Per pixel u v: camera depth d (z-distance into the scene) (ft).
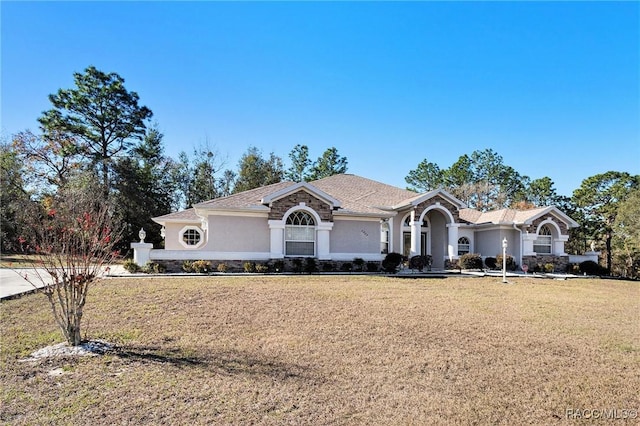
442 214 94.99
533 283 72.13
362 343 28.84
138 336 29.91
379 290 53.57
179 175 182.50
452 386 21.30
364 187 101.40
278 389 20.40
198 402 18.70
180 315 36.40
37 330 31.53
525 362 25.49
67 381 21.18
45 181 140.67
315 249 77.51
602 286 73.46
